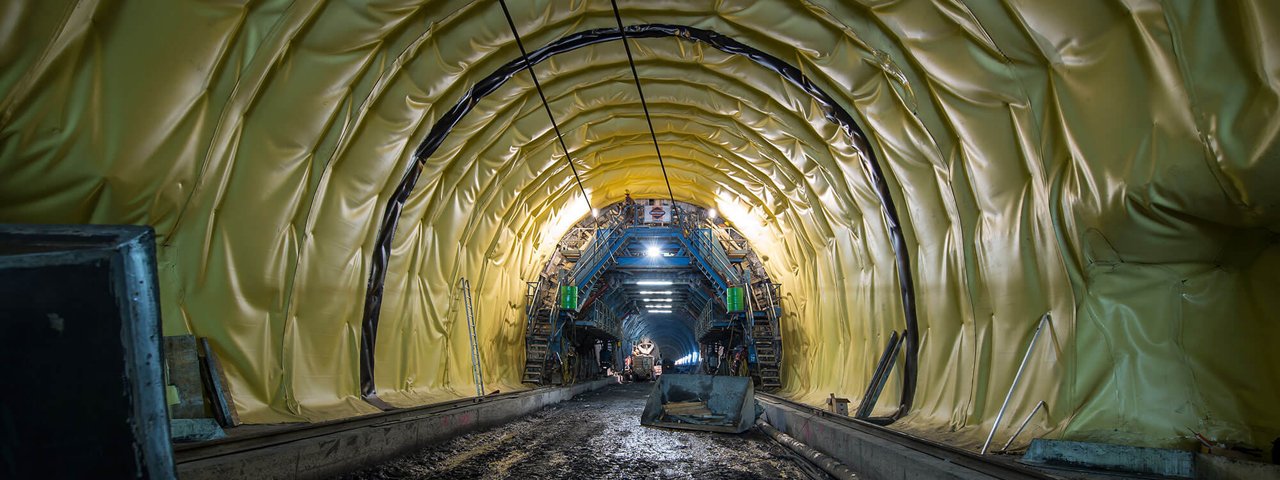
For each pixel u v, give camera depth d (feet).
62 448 3.62
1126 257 19.20
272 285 26.63
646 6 31.71
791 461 26.71
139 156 19.38
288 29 22.39
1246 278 17.94
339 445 20.76
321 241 29.94
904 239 33.09
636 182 69.26
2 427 3.47
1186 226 17.35
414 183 36.45
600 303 102.73
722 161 57.26
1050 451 17.43
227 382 24.03
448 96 34.04
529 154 49.08
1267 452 16.34
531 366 73.77
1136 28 16.28
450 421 31.22
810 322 56.49
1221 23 14.11
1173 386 18.43
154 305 4.06
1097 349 19.77
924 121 27.37
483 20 29.89
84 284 3.77
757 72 37.17
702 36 33.91
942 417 27.68
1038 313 22.30
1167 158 16.15
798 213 52.90
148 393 3.93
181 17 18.94
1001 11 20.06
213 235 23.71
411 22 27.43
